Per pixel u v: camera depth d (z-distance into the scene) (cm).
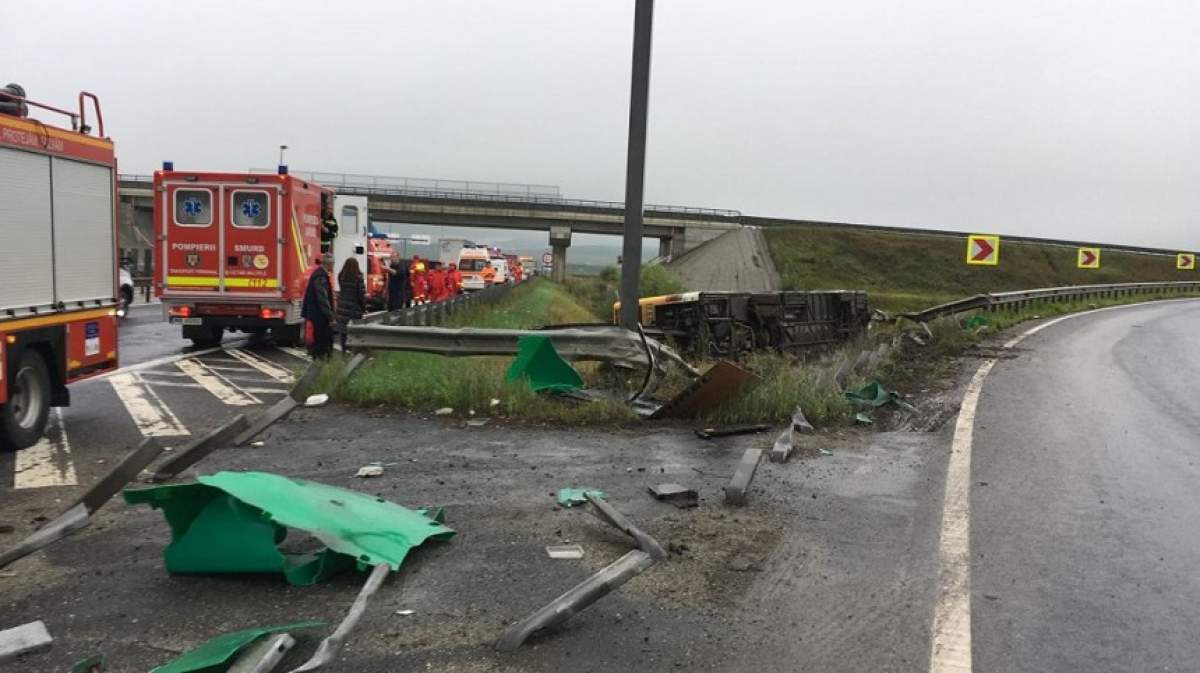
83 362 880
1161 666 381
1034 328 2370
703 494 629
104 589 429
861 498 631
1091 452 814
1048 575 488
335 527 450
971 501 633
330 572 445
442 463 701
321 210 1870
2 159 743
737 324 1561
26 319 773
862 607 435
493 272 5050
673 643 388
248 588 433
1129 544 546
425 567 467
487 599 428
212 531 445
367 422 865
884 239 8362
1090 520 595
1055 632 412
